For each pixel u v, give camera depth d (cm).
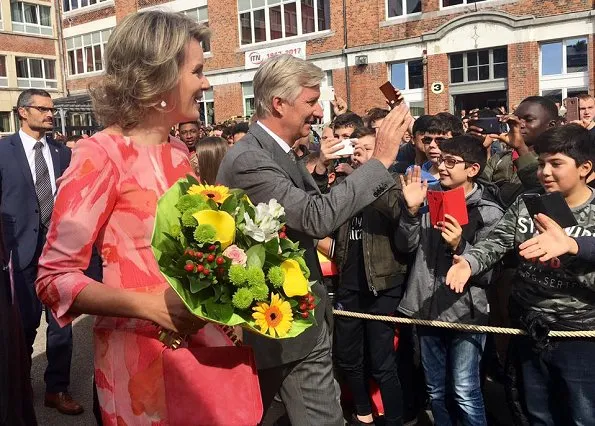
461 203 273
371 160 217
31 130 432
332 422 237
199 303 155
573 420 259
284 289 167
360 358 355
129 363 170
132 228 168
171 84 168
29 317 412
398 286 336
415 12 1658
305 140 445
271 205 176
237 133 646
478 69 1559
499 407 384
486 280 299
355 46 1755
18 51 2884
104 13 2594
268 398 241
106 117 175
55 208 162
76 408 402
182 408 161
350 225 345
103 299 155
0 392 192
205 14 2127
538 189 278
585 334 250
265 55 1961
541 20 1424
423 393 384
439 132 407
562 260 237
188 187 171
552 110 368
